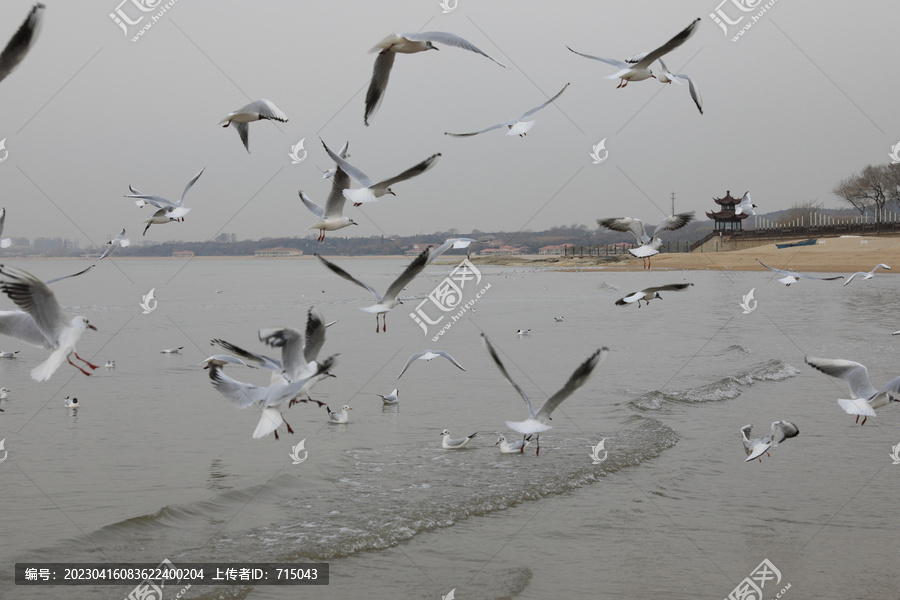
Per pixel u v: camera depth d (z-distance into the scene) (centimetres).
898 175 13988
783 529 1259
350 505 1345
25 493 1379
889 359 2989
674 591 1034
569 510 1345
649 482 1496
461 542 1202
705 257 14762
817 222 16575
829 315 5128
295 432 1855
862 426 1936
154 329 4500
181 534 1209
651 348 3522
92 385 2509
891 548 1187
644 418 1991
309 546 1162
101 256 1505
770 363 2861
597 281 10725
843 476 1540
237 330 4456
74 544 1163
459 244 1105
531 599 1009
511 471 1549
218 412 2077
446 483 1470
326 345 3697
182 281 12562
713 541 1212
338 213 1270
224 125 1162
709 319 5059
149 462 1577
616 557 1148
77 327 936
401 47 1030
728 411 2122
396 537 1212
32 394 2333
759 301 6612
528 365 2997
